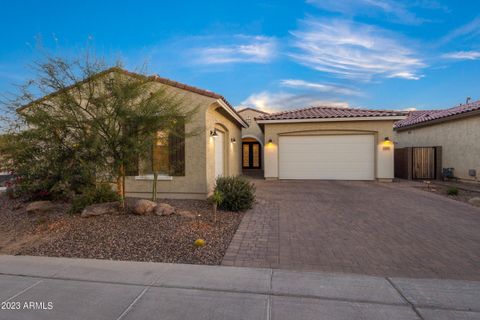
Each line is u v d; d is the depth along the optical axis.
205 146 9.24
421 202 9.05
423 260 4.40
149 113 6.20
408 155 15.45
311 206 8.45
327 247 4.99
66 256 4.60
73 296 3.35
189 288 3.52
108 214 6.68
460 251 4.77
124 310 3.05
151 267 4.15
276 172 15.77
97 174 6.50
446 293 3.36
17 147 6.19
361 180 15.10
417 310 3.01
